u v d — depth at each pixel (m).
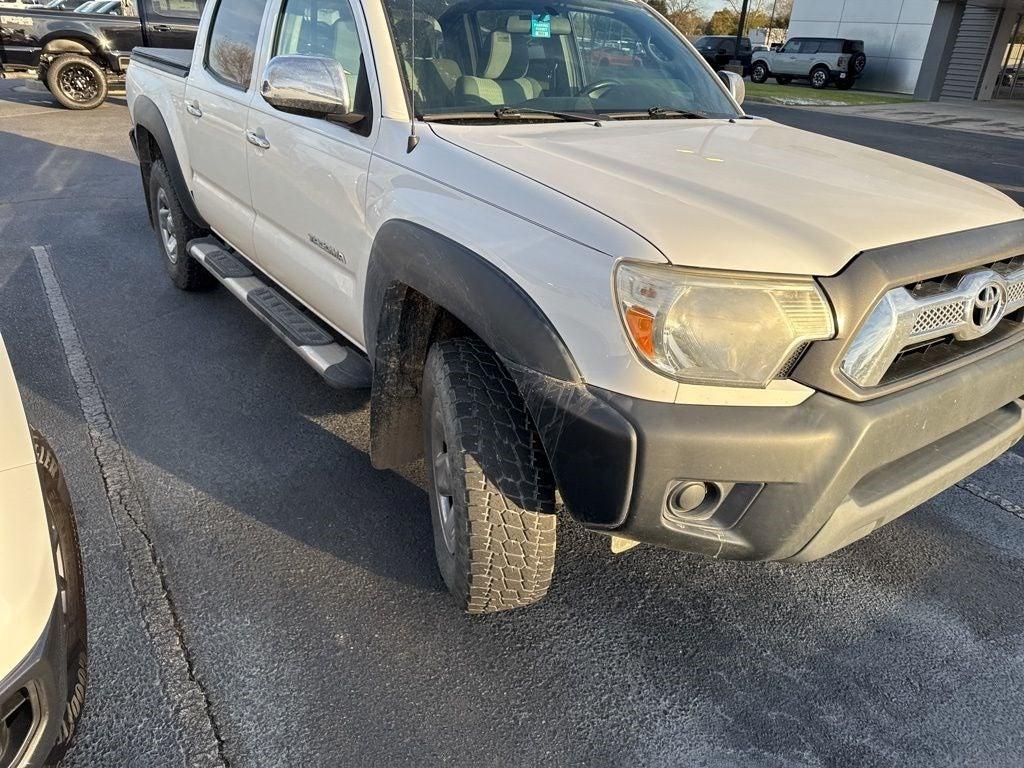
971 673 2.35
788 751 2.07
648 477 1.75
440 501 2.46
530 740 2.07
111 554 2.67
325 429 3.53
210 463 3.23
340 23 2.91
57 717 1.51
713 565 2.78
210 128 3.92
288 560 2.69
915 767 2.04
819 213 1.99
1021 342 2.28
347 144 2.75
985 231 2.10
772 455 1.76
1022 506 3.21
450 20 2.85
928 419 1.96
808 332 1.79
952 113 21.12
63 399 3.69
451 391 2.18
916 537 2.98
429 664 2.29
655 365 1.75
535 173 2.12
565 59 3.13
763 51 30.78
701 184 2.11
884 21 29.25
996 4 25.84
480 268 2.04
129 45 12.71
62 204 7.22
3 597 1.39
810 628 2.51
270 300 3.62
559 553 2.81
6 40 11.90
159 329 4.53
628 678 2.29
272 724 2.08
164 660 2.26
